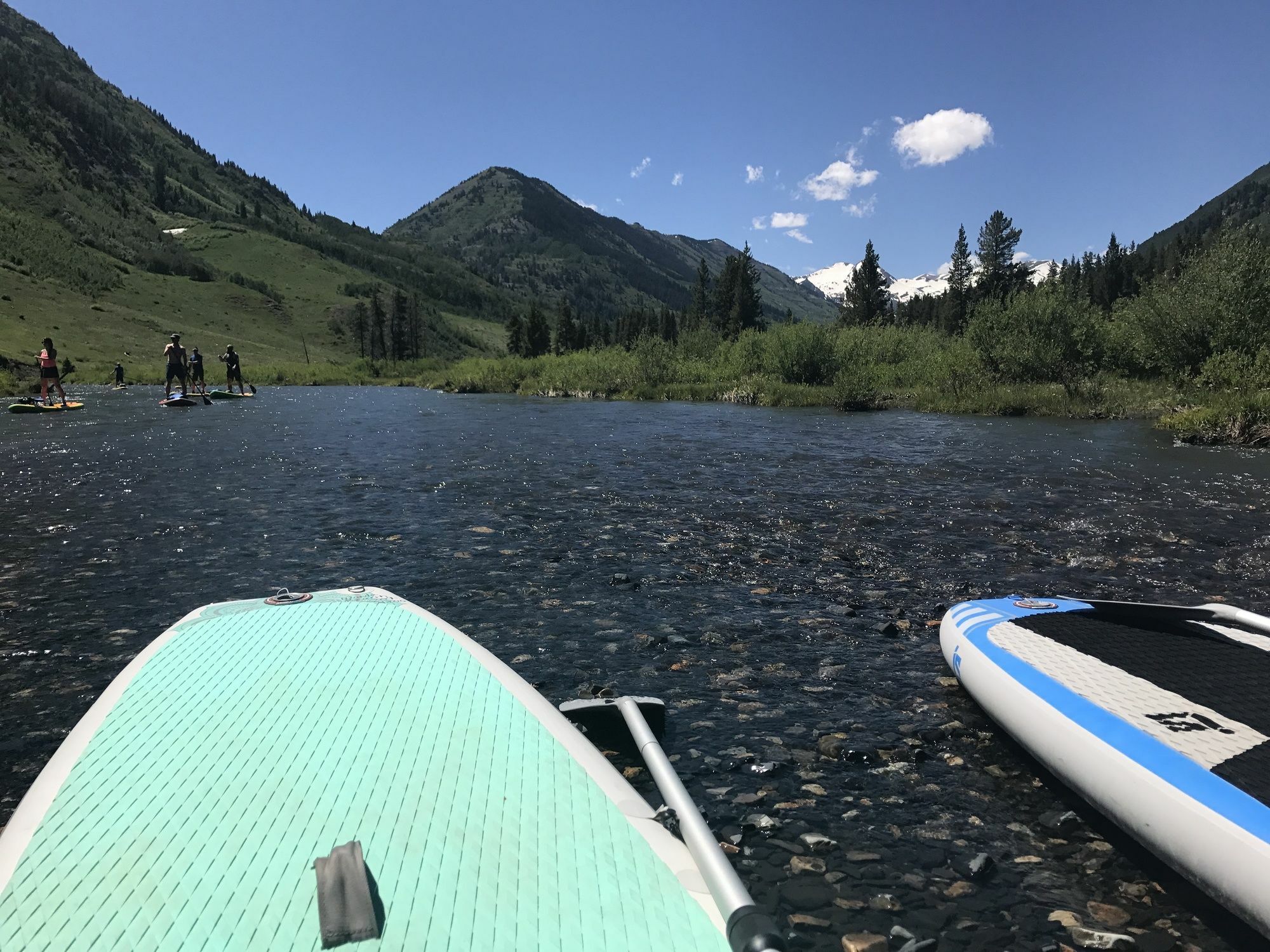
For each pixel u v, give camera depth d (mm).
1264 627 3336
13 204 150000
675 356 35219
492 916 1610
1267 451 12312
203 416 21234
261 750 2334
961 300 74812
